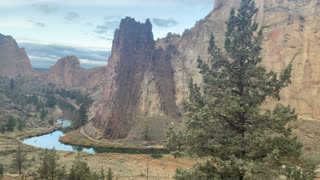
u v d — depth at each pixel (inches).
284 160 560.1
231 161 537.0
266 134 536.4
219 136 568.7
